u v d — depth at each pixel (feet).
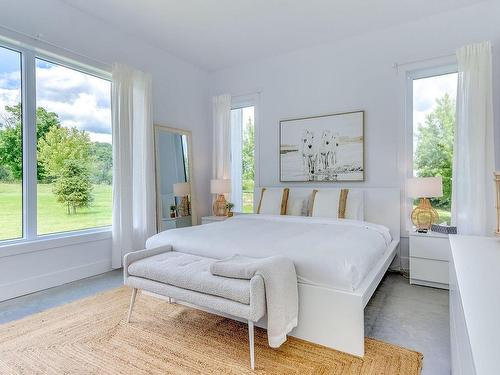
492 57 9.89
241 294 5.36
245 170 15.49
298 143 13.56
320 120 13.03
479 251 5.44
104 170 11.63
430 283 9.43
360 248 6.89
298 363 5.40
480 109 9.37
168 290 6.31
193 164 15.28
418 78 11.39
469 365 2.26
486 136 9.43
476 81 9.46
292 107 13.83
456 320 3.96
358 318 5.52
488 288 3.46
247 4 10.15
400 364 5.35
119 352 5.77
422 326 6.79
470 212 9.46
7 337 6.31
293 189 13.08
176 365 5.37
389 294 8.80
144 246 12.10
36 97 9.56
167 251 7.88
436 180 9.75
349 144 12.40
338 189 11.87
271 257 5.92
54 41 9.72
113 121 11.14
